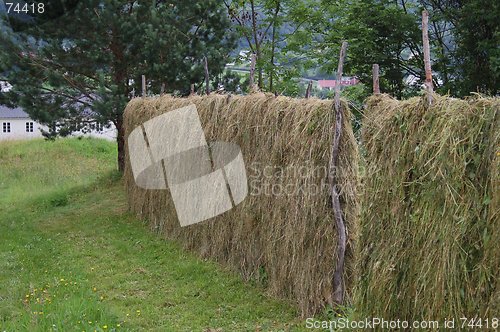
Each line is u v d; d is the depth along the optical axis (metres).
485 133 3.34
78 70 12.16
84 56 12.01
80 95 12.68
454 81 11.78
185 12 12.16
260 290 6.00
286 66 15.38
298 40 14.56
